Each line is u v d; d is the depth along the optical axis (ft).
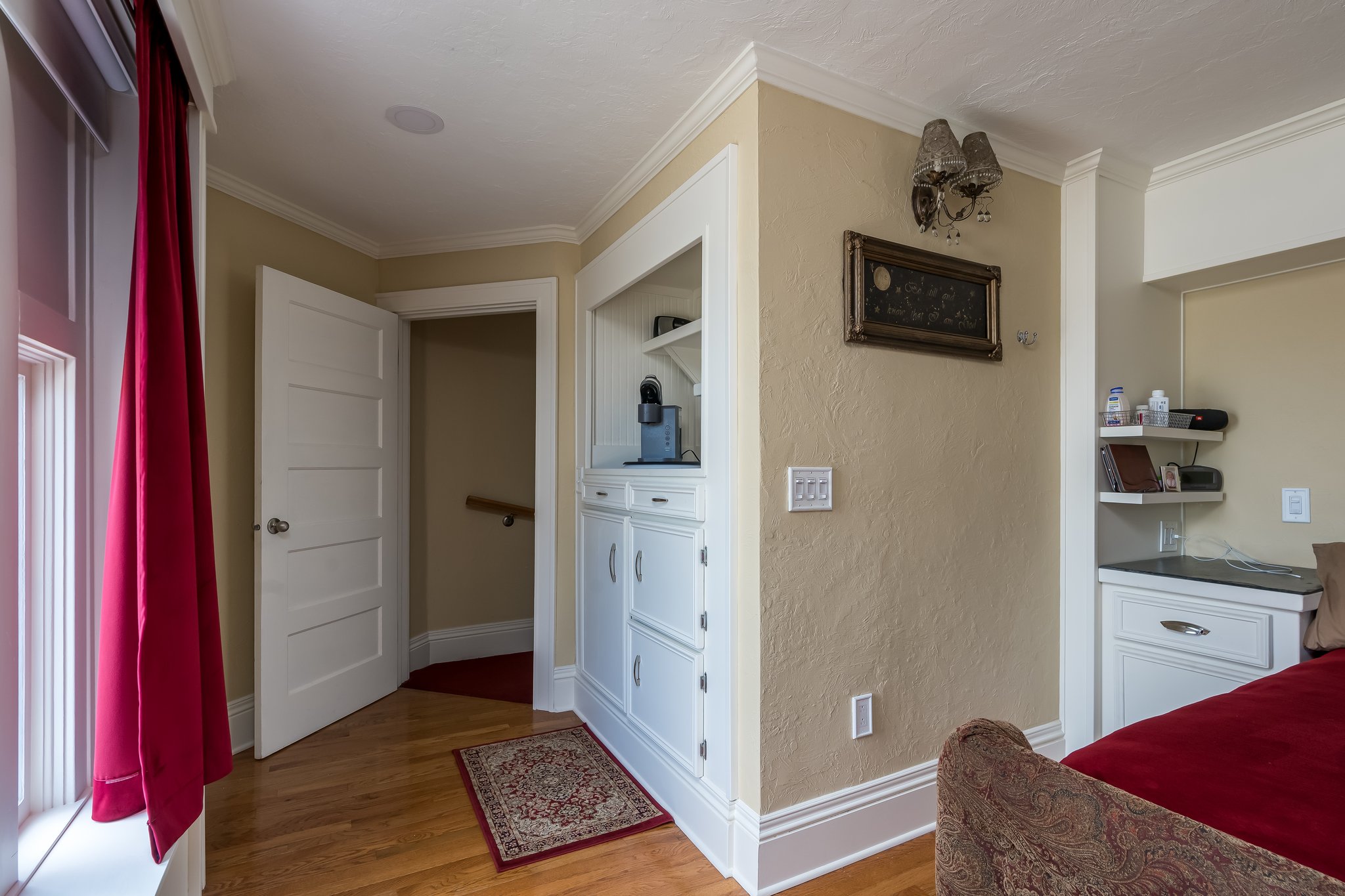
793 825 5.75
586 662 9.44
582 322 9.70
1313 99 6.38
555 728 9.14
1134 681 7.29
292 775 7.70
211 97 5.64
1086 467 7.57
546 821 6.72
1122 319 7.79
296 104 6.50
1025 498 7.45
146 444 4.17
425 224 9.71
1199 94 6.29
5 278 3.33
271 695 8.20
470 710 9.82
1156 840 1.88
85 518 4.77
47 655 4.55
